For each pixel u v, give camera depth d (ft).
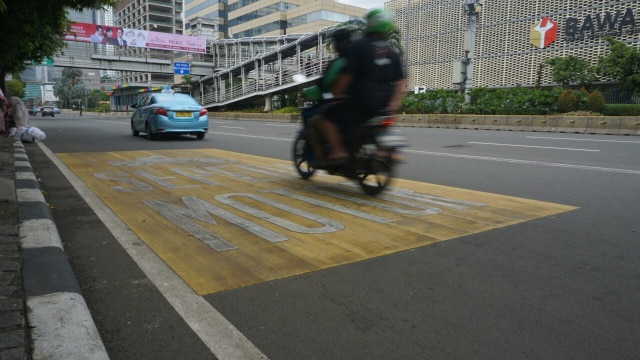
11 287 8.54
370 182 19.98
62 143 40.63
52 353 6.56
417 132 57.26
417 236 12.91
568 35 96.94
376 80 16.33
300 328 7.86
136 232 13.17
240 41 161.68
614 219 14.79
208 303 8.76
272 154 32.60
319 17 223.51
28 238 11.34
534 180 22.00
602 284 9.68
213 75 165.68
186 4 335.06
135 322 8.01
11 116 42.34
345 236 12.85
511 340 7.47
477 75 116.57
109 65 146.61
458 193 18.85
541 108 65.51
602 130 54.44
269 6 249.75
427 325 7.98
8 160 24.34
